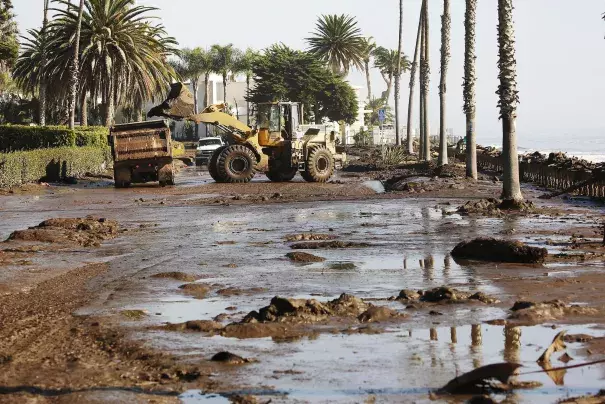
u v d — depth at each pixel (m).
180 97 40.56
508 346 9.02
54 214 26.34
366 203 28.94
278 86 113.62
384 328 9.97
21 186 37.78
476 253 15.63
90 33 63.94
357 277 13.70
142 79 66.06
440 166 43.91
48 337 9.71
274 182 41.25
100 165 52.41
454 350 8.89
